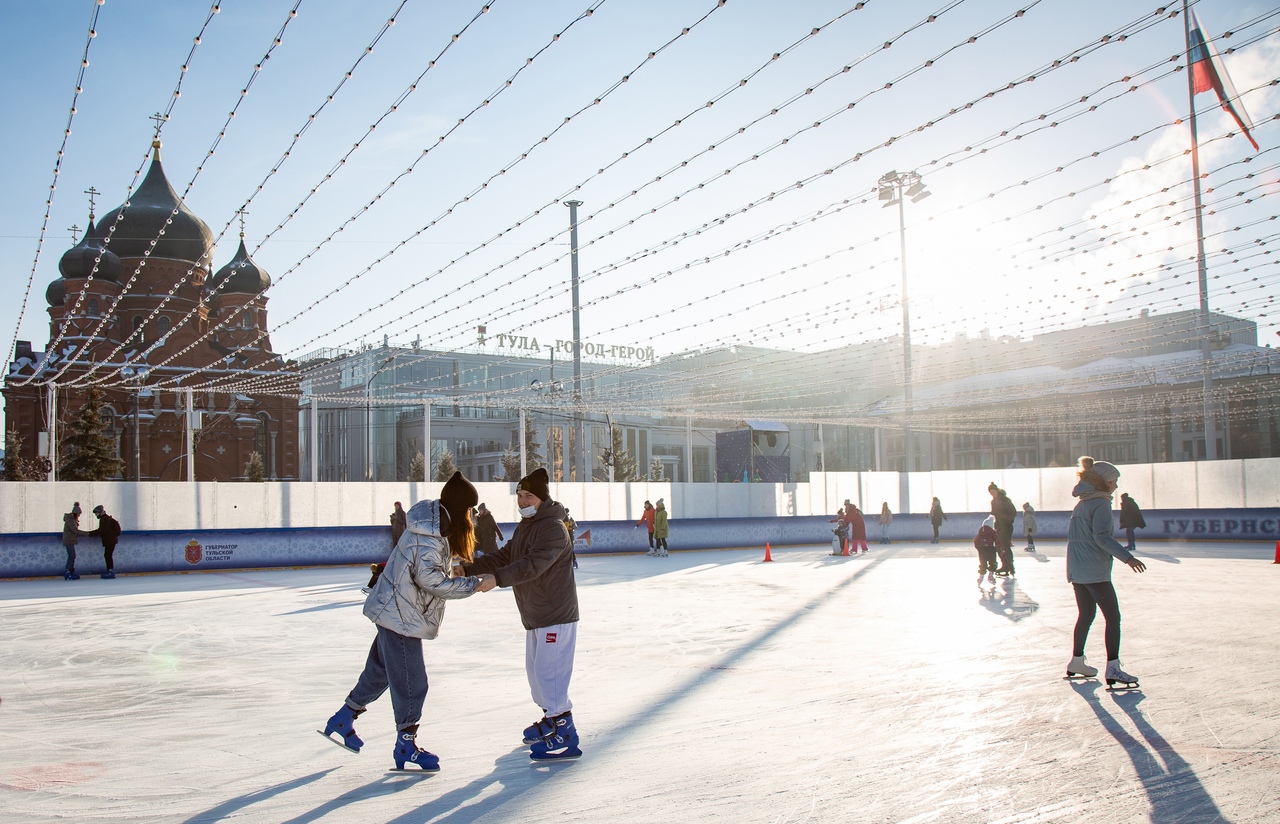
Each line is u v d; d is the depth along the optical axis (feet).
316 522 95.91
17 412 194.18
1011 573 62.49
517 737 20.62
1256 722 20.58
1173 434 222.48
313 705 24.89
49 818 14.90
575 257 138.92
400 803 15.61
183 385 205.16
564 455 227.81
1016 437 250.37
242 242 219.41
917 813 14.75
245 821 14.70
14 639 40.01
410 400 105.09
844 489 127.75
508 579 17.99
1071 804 15.11
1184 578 59.88
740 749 18.97
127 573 84.84
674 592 57.82
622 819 14.61
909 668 28.50
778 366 169.07
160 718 23.22
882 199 119.44
